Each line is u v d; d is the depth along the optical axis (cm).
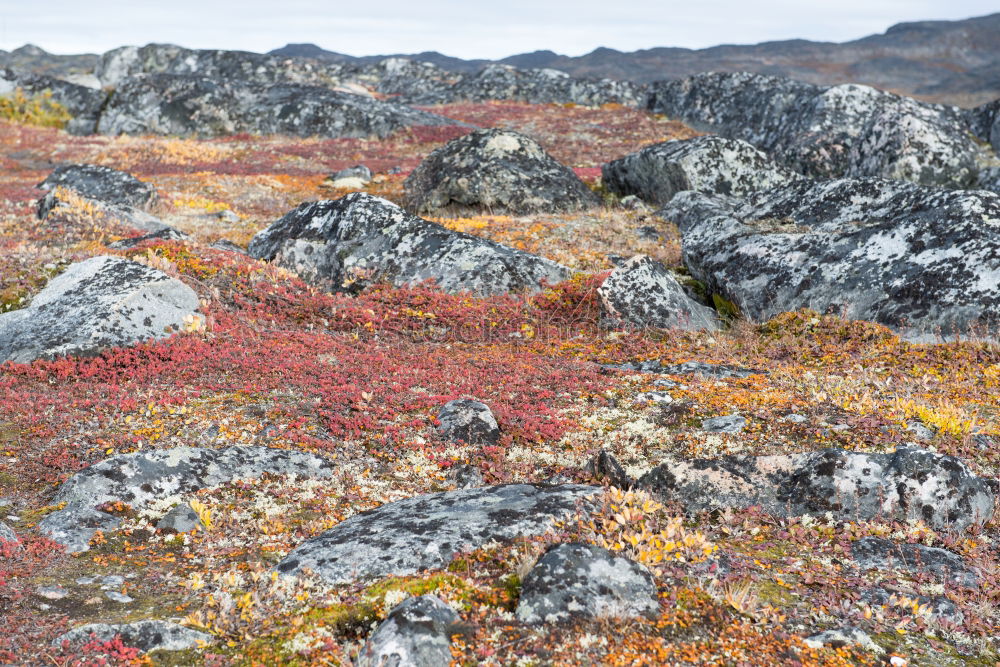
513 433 1157
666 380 1420
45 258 1909
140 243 2056
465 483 985
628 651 600
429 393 1331
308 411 1205
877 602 695
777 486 895
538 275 2091
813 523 852
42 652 592
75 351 1377
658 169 3212
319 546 779
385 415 1202
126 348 1422
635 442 1116
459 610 653
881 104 4169
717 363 1542
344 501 927
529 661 585
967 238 1725
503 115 6041
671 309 1838
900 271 1769
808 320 1761
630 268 1888
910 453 876
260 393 1284
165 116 5153
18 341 1434
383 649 574
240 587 718
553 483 952
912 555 770
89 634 613
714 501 895
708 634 635
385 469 1030
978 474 954
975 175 3045
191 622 645
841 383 1374
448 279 2055
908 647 633
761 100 5059
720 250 2131
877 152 3170
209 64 7588
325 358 1508
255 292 1870
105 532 813
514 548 749
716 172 3114
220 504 892
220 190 3462
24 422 1111
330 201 2391
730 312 2036
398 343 1731
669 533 765
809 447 1056
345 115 5178
